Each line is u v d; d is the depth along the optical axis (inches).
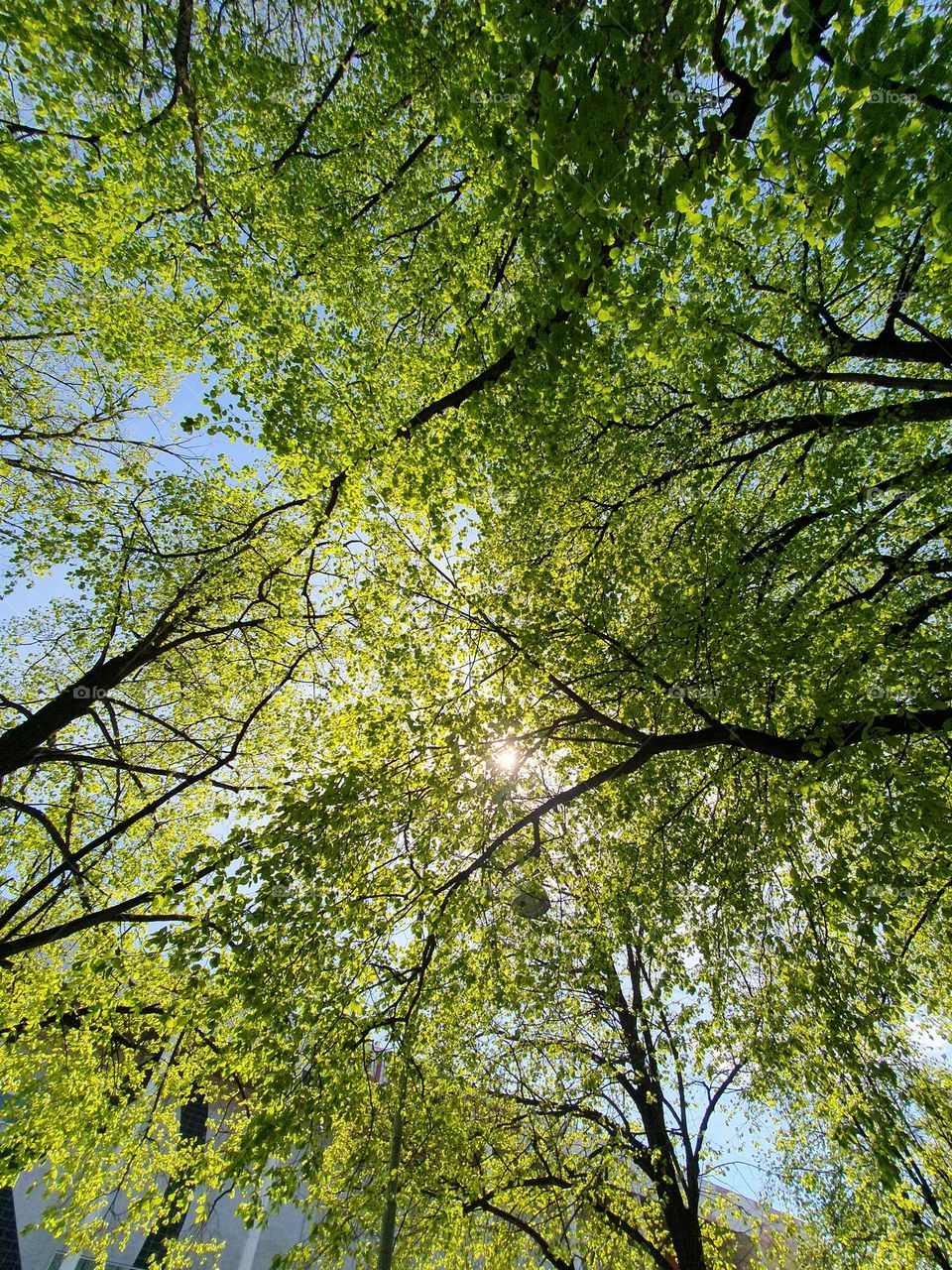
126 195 321.4
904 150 158.9
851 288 339.9
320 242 359.3
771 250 341.4
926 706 249.1
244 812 295.9
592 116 163.3
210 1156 384.5
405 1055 297.1
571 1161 487.8
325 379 361.4
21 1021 371.2
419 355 402.0
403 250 390.6
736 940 327.3
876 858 241.8
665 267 211.9
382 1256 267.9
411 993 316.8
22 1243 549.0
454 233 368.8
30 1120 361.7
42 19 249.9
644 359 344.8
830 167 169.3
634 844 377.1
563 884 396.8
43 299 411.8
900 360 285.7
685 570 349.1
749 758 331.6
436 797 333.1
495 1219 483.5
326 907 286.0
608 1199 468.1
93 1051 390.9
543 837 398.3
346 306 389.7
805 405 361.4
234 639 466.9
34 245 348.8
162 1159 405.4
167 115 292.0
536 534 413.4
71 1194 398.9
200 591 430.0
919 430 343.3
